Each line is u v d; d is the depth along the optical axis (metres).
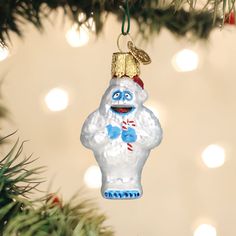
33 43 0.99
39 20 0.42
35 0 0.42
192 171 1.05
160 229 1.01
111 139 0.36
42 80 1.01
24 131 0.97
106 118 0.37
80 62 1.04
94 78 1.04
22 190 0.39
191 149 1.05
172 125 1.06
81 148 1.00
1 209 0.37
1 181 0.38
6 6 0.41
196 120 1.07
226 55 1.05
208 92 1.07
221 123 1.07
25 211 0.37
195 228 1.02
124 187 0.37
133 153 0.36
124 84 0.37
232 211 1.03
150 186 1.03
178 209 1.03
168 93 1.07
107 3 0.42
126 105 0.36
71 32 0.86
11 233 0.36
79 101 1.03
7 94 0.97
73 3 0.42
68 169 0.99
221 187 1.04
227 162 1.04
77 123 1.01
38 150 0.99
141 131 0.36
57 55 1.02
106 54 1.04
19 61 0.99
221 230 1.02
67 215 0.38
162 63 1.05
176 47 1.05
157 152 1.05
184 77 1.07
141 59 0.37
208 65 1.06
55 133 1.00
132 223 0.99
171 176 1.04
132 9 0.42
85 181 0.91
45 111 1.00
